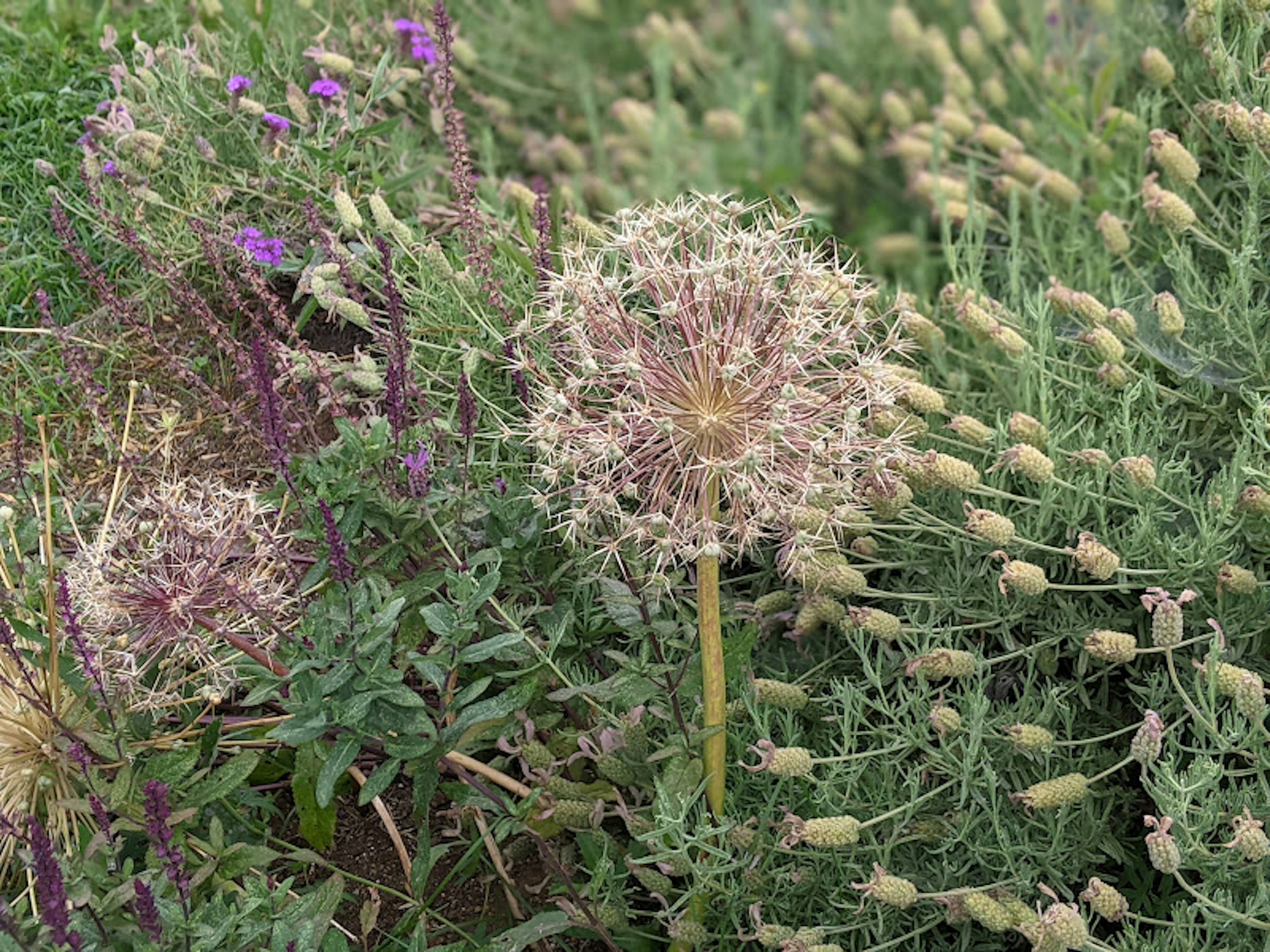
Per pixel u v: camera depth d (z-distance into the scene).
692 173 1.05
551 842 0.64
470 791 0.57
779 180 1.05
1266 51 0.86
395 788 0.69
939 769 0.59
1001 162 0.97
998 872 0.59
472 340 0.79
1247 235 0.73
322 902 0.56
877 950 0.56
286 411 0.80
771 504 0.52
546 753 0.61
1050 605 0.66
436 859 0.60
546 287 0.68
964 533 0.66
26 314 0.96
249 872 0.60
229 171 0.99
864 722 0.61
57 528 0.69
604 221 0.90
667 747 0.57
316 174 0.92
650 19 1.15
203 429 0.88
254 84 1.03
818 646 0.70
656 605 0.59
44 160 1.03
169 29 1.20
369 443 0.60
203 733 0.64
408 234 0.80
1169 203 0.73
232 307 0.93
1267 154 0.73
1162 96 0.96
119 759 0.60
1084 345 0.73
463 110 1.19
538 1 1.19
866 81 1.13
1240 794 0.55
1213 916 0.52
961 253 0.94
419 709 0.55
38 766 0.62
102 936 0.50
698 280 0.52
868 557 0.69
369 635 0.53
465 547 0.64
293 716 0.53
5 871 0.62
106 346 0.90
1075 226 0.88
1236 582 0.60
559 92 1.21
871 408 0.57
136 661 0.60
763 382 0.52
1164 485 0.66
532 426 0.55
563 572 0.65
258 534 0.61
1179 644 0.54
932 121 1.10
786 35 1.15
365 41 1.11
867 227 1.03
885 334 0.79
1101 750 0.63
